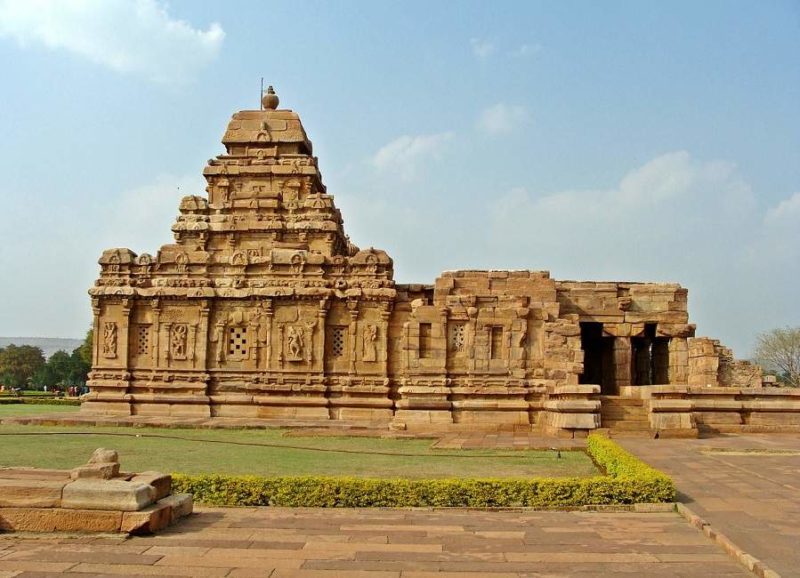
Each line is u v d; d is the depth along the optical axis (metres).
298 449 27.22
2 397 65.19
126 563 10.91
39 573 10.39
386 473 20.94
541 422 35.44
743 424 31.91
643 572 10.73
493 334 37.22
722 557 11.57
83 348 104.19
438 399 36.59
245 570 10.68
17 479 12.98
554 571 10.77
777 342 90.75
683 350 39.31
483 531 13.29
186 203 42.22
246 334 39.66
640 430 30.08
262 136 44.19
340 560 11.26
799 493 16.69
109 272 40.41
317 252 41.22
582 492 15.75
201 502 15.80
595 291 40.03
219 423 35.34
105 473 13.23
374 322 39.12
